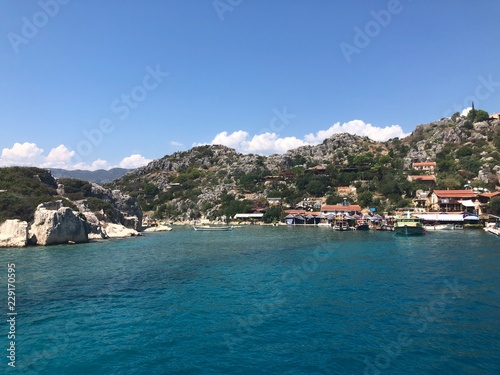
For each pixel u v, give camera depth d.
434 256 48.53
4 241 62.94
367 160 169.25
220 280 35.88
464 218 100.69
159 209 180.25
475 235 79.69
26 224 65.94
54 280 35.94
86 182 106.25
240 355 18.52
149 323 23.34
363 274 37.41
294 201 152.75
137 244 71.56
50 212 68.25
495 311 24.59
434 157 156.88
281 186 168.75
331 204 141.50
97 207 96.12
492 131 159.62
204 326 22.73
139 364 17.53
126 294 30.58
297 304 27.22
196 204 175.50
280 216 140.25
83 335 21.28
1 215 67.62
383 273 37.66
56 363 17.66
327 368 17.03
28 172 88.38
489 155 137.50
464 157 142.50
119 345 19.81
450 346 19.19
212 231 111.88
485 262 42.78
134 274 39.06
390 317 23.89
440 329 21.58
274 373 16.64
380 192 137.00
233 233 100.19
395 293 29.64
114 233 91.50
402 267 40.75
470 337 20.30
